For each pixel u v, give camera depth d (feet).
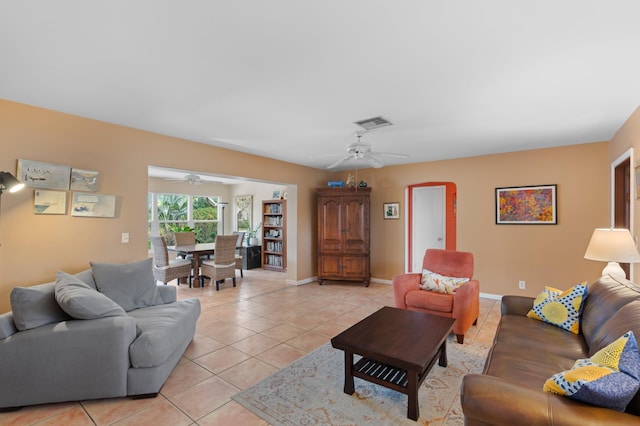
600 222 13.37
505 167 15.48
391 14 5.12
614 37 5.71
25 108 9.00
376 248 19.94
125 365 7.04
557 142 13.50
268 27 5.49
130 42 5.95
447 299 10.64
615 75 7.23
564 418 3.74
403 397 7.19
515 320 8.42
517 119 10.39
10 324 6.80
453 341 10.38
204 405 6.88
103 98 8.64
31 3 4.79
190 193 26.55
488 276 15.90
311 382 7.83
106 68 6.97
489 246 15.88
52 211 9.46
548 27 5.45
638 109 9.26
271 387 7.59
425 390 7.47
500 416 4.03
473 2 4.82
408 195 19.31
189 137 12.64
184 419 6.42
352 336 7.54
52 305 7.36
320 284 19.19
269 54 6.41
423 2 4.83
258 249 25.99
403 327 8.12
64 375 6.77
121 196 10.98
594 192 13.50
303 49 6.22
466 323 10.19
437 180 17.49
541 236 14.64
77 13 5.06
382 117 10.22
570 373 4.17
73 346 6.80
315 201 20.39
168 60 6.64
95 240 10.36
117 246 10.86
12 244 8.77
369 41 5.93
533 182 14.78
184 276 18.30
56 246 9.55
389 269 19.39
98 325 6.97
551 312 8.05
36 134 9.19
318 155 16.33
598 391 3.82
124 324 7.09
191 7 4.94
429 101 8.86
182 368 8.53
